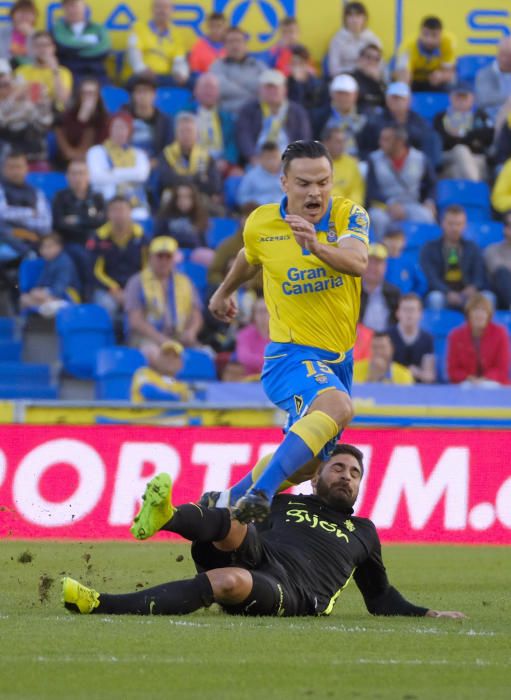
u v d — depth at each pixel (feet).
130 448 125.39
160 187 172.96
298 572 64.49
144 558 102.53
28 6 182.91
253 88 185.78
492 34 202.18
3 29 185.78
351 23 189.37
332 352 66.39
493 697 42.63
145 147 177.58
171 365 146.10
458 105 189.26
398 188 177.88
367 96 185.57
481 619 66.64
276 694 42.63
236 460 126.72
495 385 148.97
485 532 128.47
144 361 149.38
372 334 151.12
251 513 59.67
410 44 195.21
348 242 63.31
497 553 116.06
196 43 191.01
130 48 188.34
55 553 105.50
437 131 189.37
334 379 64.44
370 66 185.78
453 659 51.16
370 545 67.51
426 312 162.91
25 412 124.67
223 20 191.01
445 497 128.26
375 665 49.08
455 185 183.32
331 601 65.46
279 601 62.69
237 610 62.69
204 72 190.49
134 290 155.63
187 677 45.73
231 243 157.58
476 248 167.84
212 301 71.67
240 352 149.69
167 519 58.34
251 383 140.56
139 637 54.29
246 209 157.69
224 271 157.48
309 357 65.62
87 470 124.67
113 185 171.73
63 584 60.23
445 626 62.13
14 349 160.04
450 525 128.16
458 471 128.57
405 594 82.17
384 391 138.92
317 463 65.10
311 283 65.31
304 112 182.29
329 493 67.82
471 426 132.36
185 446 126.21
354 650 52.85
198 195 167.12
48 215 167.02
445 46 196.13
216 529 60.54
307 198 64.39
